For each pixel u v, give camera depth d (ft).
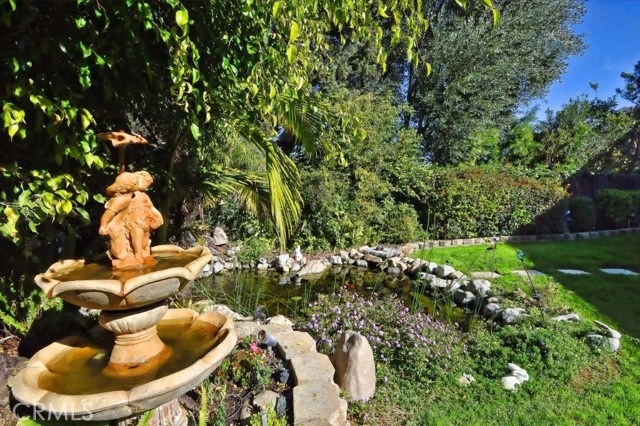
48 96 6.59
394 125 30.96
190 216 19.70
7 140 7.03
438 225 29.43
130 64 7.91
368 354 8.72
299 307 15.85
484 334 12.03
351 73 35.47
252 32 7.48
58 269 6.24
